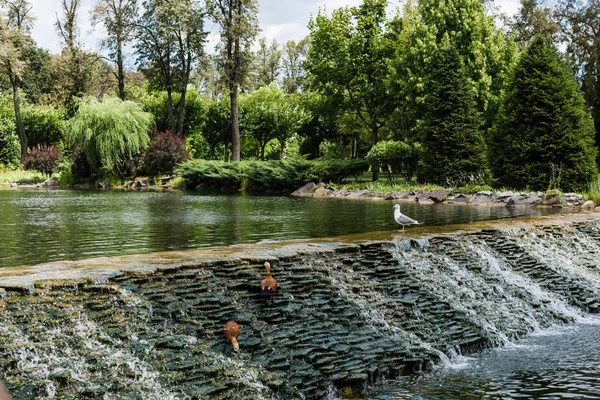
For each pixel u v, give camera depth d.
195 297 7.25
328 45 39.88
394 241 10.47
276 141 62.50
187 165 38.84
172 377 5.79
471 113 29.20
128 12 47.22
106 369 5.67
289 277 8.27
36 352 5.59
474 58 33.34
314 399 6.28
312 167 34.25
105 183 39.47
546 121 24.31
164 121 52.25
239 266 8.25
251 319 7.11
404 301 8.73
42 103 60.91
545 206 21.45
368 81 38.94
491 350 8.45
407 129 35.84
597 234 14.60
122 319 6.42
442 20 33.91
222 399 5.75
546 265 12.02
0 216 17.42
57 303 6.39
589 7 40.66
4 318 5.91
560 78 24.52
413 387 6.81
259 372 6.25
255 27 45.03
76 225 14.90
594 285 11.90
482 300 9.89
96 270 7.42
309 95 49.25
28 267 7.70
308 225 14.85
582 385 6.84
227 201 25.36
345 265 9.30
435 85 29.52
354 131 47.62
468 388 6.77
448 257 10.75
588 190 23.58
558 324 10.07
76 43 49.44
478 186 26.36
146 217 17.30
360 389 6.69
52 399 5.14
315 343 7.05
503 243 12.20
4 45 46.53
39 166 45.66
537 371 7.41
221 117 53.88
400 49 37.28
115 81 52.31
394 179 33.75
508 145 25.14
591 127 24.56
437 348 7.91
